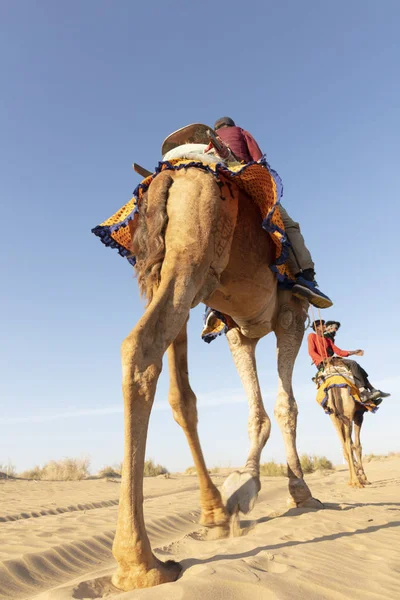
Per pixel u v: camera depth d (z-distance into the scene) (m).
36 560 4.30
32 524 6.53
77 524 6.40
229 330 5.71
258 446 4.89
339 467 25.22
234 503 4.38
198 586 2.61
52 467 25.42
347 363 10.34
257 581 2.73
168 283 3.55
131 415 2.99
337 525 4.96
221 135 5.38
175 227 3.79
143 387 3.03
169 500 10.04
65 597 2.76
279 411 5.83
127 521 2.90
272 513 5.90
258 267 4.71
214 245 3.97
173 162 4.38
